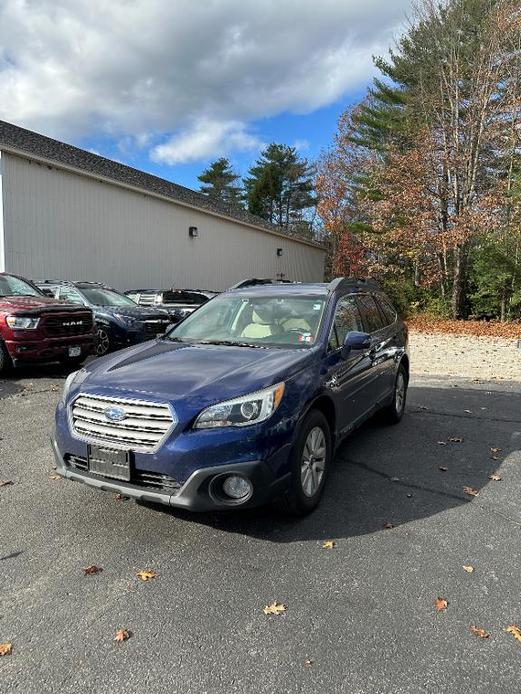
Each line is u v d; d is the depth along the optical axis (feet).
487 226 60.18
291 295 16.05
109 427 10.81
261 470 10.26
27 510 12.19
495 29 60.90
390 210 68.59
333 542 10.91
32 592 9.05
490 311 68.54
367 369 16.05
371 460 16.10
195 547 10.64
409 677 7.16
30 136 53.78
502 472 15.21
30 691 6.88
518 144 63.98
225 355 12.99
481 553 10.55
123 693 6.87
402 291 75.97
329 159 113.50
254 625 8.24
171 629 8.13
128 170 68.59
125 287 58.03
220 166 200.85
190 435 10.12
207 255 74.33
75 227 50.80
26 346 26.58
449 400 24.64
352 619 8.41
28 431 18.38
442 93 67.15
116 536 11.03
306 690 6.93
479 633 8.09
